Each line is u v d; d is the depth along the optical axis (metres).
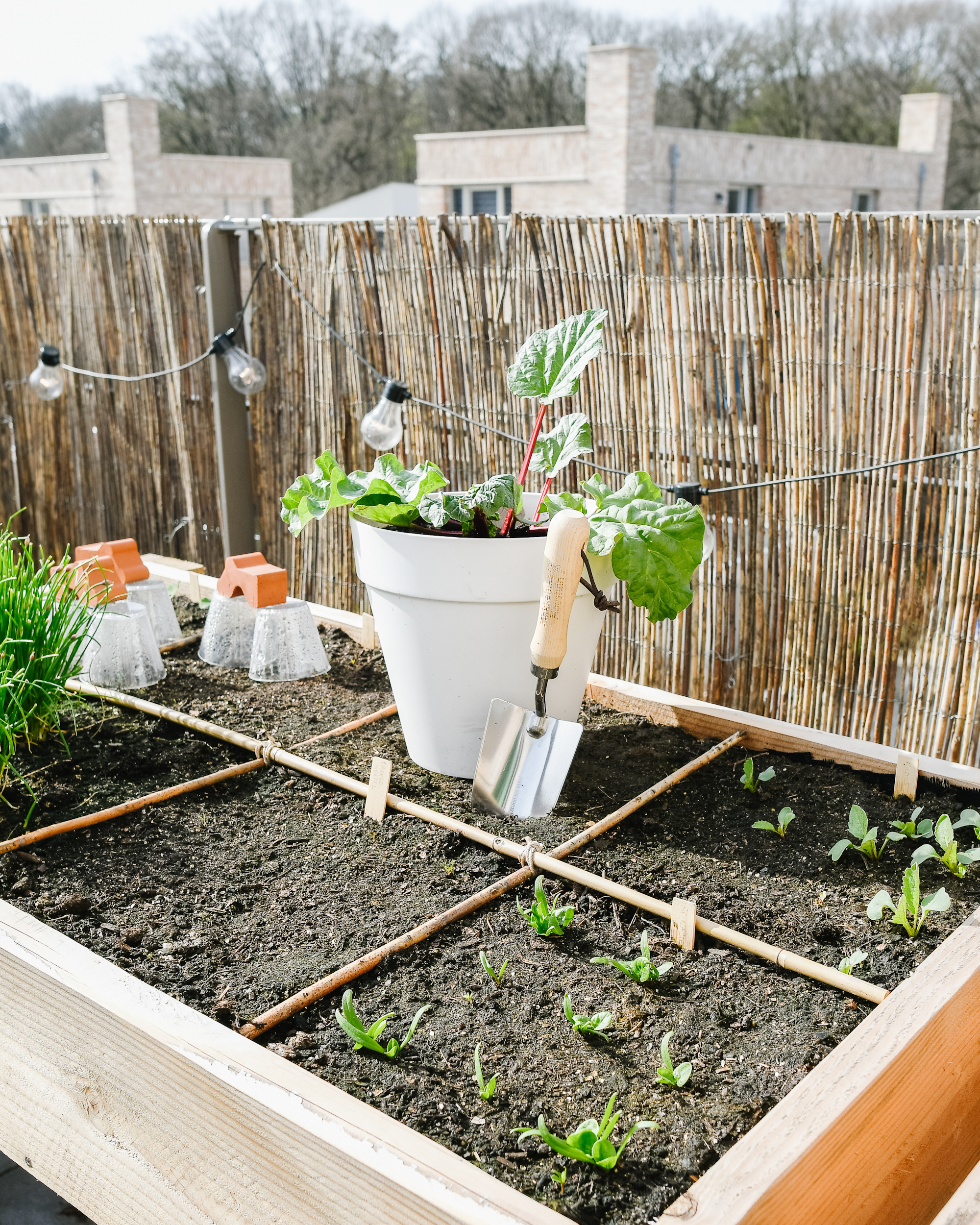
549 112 23.83
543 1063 1.01
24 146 26.05
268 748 1.67
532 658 1.49
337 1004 1.09
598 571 1.56
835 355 2.34
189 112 24.39
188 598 2.54
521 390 1.65
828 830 1.45
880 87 23.06
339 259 3.14
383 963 1.16
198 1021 0.96
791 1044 1.03
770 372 2.44
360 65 23.92
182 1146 0.94
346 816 1.52
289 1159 0.85
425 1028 1.06
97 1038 1.00
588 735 1.80
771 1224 0.76
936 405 2.23
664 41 23.16
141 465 3.92
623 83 17.81
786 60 22.84
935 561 2.31
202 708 1.90
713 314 2.48
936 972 1.04
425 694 1.59
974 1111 1.07
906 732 2.45
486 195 20.16
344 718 1.87
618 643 2.92
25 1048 1.09
